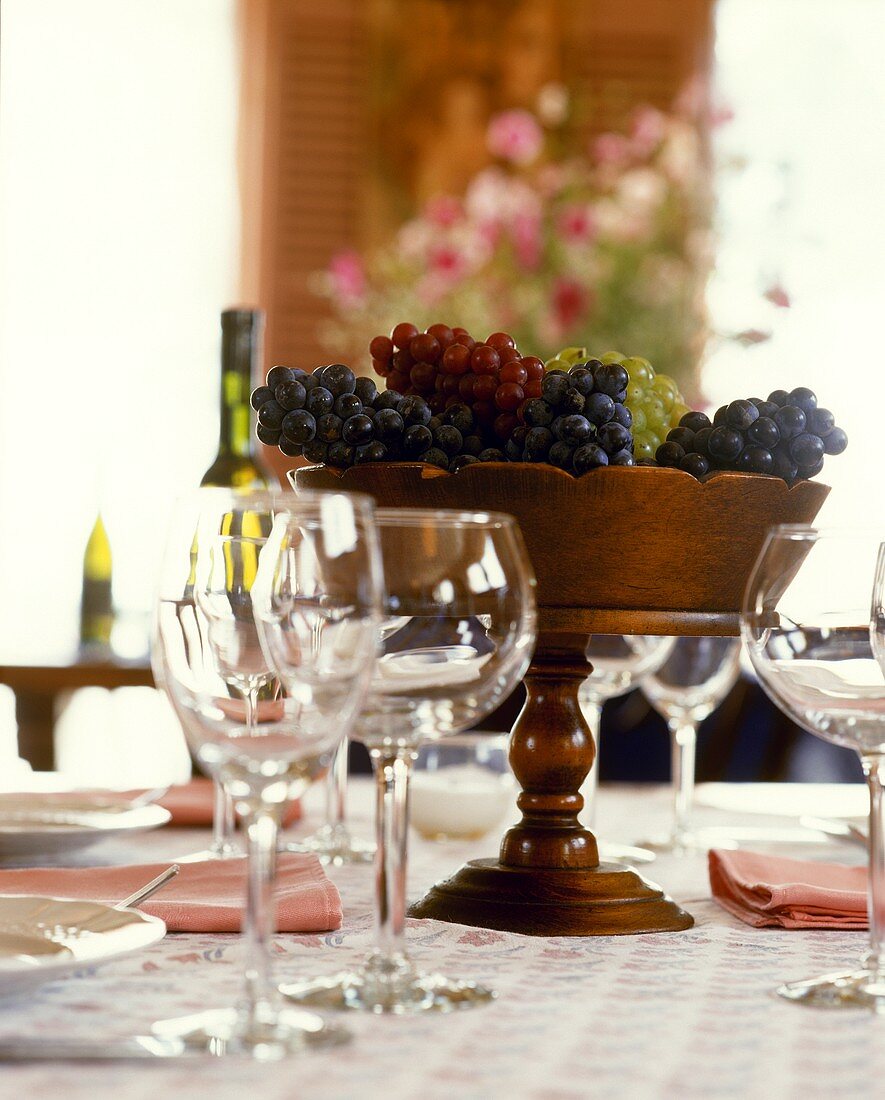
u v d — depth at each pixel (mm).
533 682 1035
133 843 1278
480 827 1438
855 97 5355
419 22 5309
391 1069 595
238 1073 580
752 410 985
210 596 769
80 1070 581
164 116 5340
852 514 5148
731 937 934
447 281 3488
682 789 1461
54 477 5234
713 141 5156
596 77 5301
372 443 996
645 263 3533
